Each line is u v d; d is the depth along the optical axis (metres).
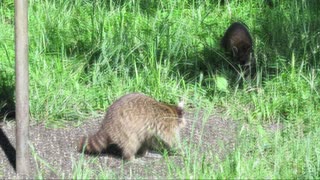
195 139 16.02
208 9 22.34
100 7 21.77
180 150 15.20
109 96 17.56
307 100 17.36
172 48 19.30
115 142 14.81
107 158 14.98
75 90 17.61
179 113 15.19
